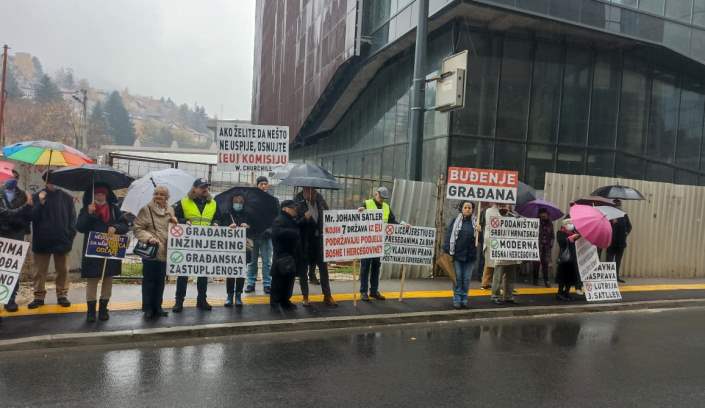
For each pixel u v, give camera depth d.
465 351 6.60
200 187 7.57
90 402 4.62
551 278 11.83
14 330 6.35
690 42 17.20
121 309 7.50
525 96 16.03
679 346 7.09
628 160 17.55
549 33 16.12
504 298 9.27
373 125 21.06
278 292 7.98
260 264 12.27
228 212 8.09
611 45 16.84
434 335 7.36
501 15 14.77
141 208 7.08
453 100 10.28
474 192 9.15
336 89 23.05
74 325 6.63
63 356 5.84
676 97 18.75
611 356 6.55
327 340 6.91
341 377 5.48
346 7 20.05
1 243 6.64
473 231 8.60
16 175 7.49
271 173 12.04
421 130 11.03
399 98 18.62
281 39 34.38
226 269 7.53
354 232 8.37
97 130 85.38
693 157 19.39
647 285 11.67
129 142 145.38
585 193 12.16
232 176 13.28
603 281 9.85
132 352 6.08
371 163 21.22
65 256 7.52
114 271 6.94
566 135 16.52
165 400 4.72
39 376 5.22
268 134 9.14
